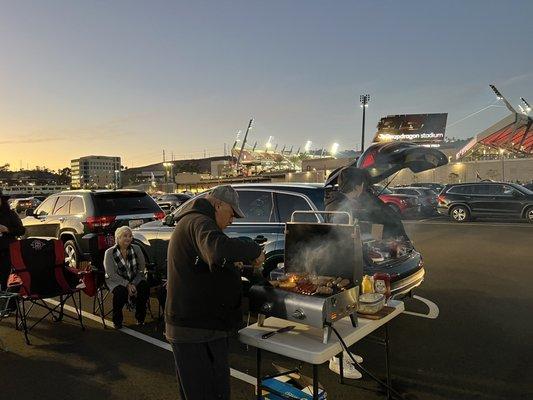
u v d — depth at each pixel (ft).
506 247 34.68
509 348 14.58
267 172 194.18
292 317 9.03
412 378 12.51
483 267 27.48
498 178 132.57
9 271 19.49
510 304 19.51
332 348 8.61
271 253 17.30
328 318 8.61
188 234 7.79
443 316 17.99
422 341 15.29
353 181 16.17
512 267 27.27
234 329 8.16
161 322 17.37
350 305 9.41
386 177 18.45
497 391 11.76
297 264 11.02
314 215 16.84
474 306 19.31
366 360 13.73
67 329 17.31
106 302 21.56
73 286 18.03
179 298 7.86
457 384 12.14
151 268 18.60
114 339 16.12
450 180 138.92
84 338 16.26
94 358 14.37
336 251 10.28
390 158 17.33
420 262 17.49
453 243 37.55
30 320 18.60
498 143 148.36
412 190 69.21
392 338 15.61
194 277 7.77
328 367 13.35
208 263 7.45
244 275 15.07
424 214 66.28
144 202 29.68
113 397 11.82
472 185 56.34
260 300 9.73
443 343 15.08
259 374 9.65
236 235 18.21
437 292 21.71
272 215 17.95
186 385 7.95
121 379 12.85
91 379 12.88
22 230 20.08
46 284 17.46
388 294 11.07
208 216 7.97
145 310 17.87
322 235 10.57
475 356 13.98
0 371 13.50
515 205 52.49
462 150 155.53
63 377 13.03
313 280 9.70
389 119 207.62
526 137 145.28
